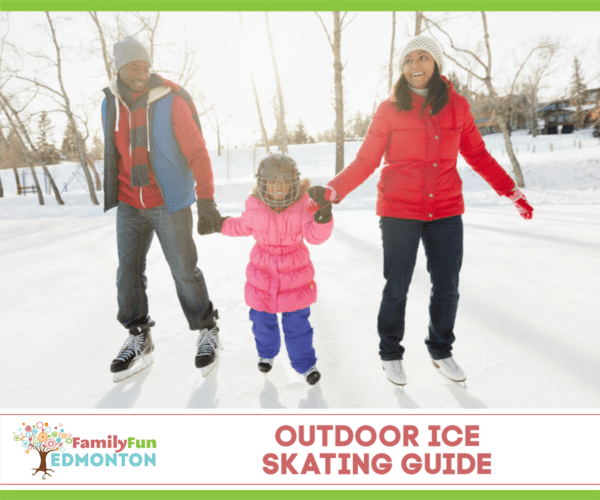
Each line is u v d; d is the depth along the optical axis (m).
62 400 2.01
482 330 2.65
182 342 2.62
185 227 2.24
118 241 2.26
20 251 6.45
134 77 2.09
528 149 33.31
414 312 3.05
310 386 2.08
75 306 3.44
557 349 2.35
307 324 2.08
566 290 3.37
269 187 1.95
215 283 3.96
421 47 1.88
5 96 20.42
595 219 7.70
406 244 2.00
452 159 2.00
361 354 2.40
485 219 8.12
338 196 1.93
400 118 1.96
